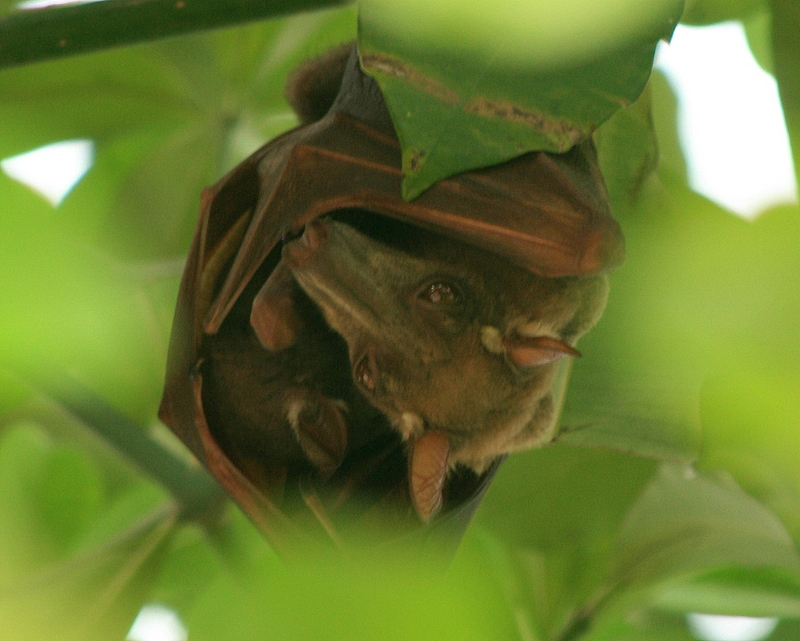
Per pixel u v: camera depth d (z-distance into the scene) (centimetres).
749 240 198
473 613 160
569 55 200
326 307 206
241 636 157
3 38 204
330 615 155
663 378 207
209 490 210
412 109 200
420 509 204
